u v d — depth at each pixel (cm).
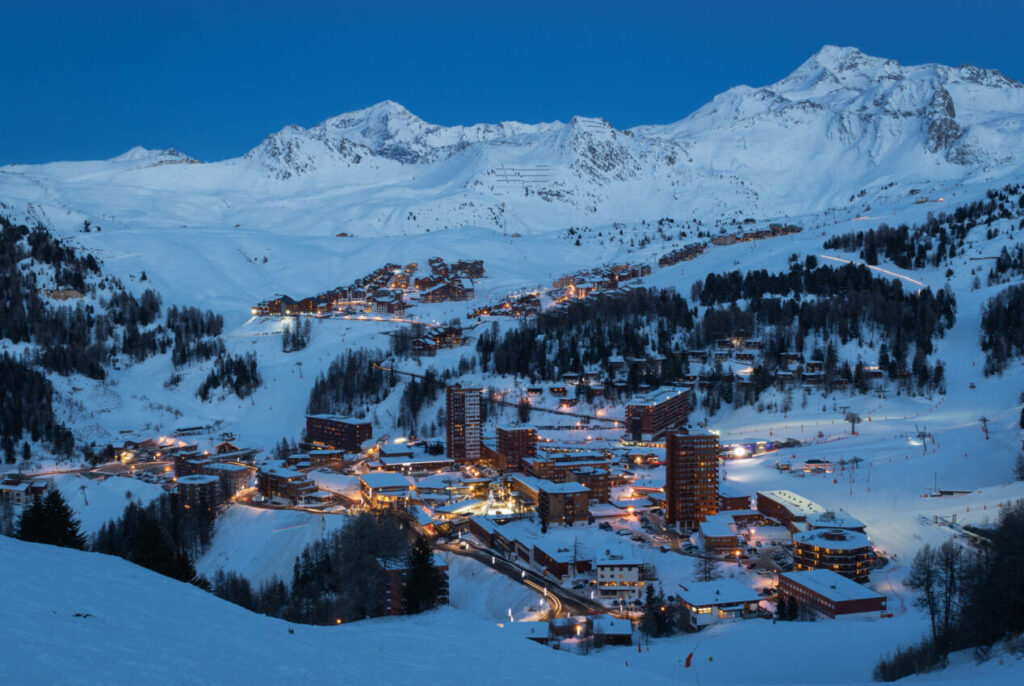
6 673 3847
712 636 15925
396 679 5344
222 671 4684
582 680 6325
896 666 11812
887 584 19312
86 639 4653
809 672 12762
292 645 5734
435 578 13550
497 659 6544
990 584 11638
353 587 19025
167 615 5666
